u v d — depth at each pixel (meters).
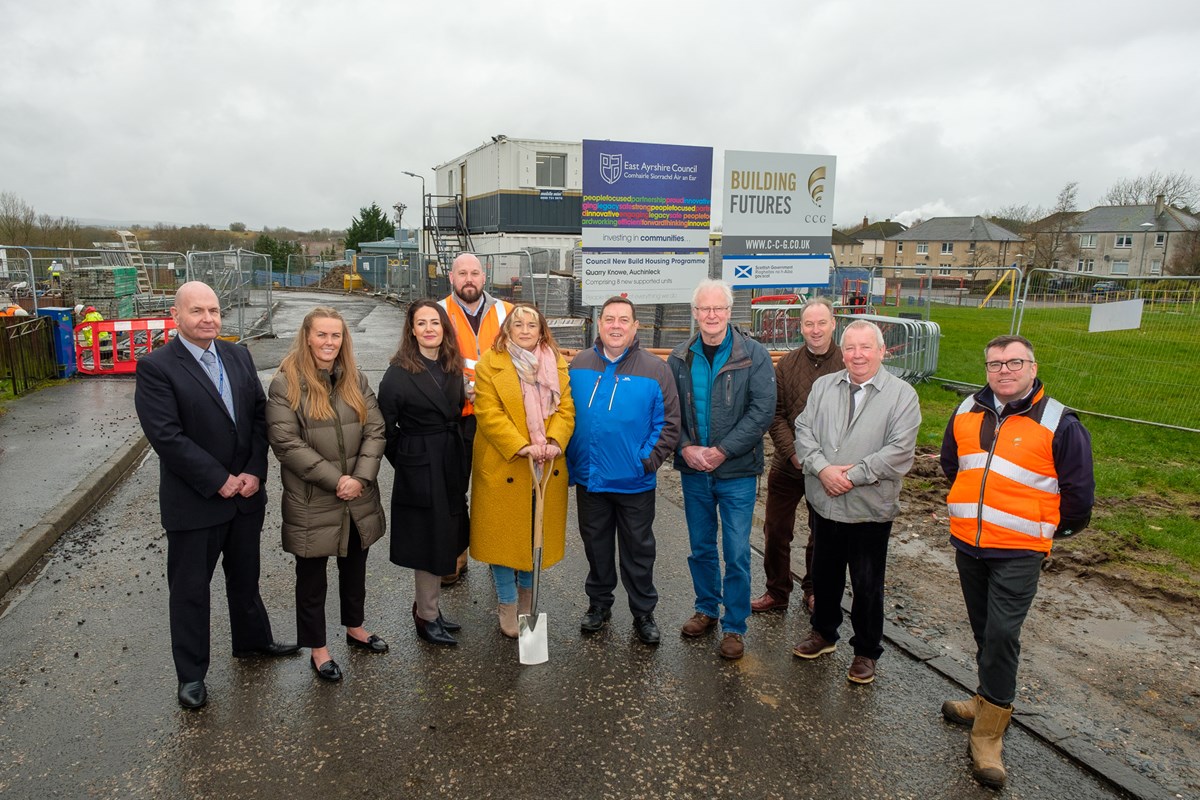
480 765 3.15
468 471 4.18
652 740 3.34
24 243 31.36
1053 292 12.00
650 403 3.98
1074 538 5.63
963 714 3.48
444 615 4.48
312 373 3.61
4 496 6.07
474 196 24.86
